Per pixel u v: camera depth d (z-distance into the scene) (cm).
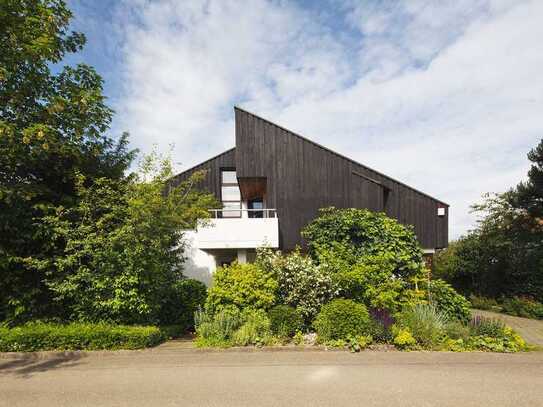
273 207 1044
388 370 436
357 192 1048
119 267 586
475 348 525
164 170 725
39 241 588
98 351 509
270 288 612
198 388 382
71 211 589
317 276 624
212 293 614
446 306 659
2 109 551
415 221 1076
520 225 1129
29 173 605
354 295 650
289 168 1059
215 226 891
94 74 661
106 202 611
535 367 452
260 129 1069
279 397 358
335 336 540
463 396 360
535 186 1108
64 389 381
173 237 709
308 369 441
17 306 564
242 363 465
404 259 738
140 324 612
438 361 471
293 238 1033
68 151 589
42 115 559
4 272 559
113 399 354
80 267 564
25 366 461
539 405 339
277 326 560
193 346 544
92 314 594
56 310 608
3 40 525
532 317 926
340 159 1062
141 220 594
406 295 684
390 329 543
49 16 543
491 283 1217
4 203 554
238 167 1054
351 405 338
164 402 347
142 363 470
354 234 797
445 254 1448
